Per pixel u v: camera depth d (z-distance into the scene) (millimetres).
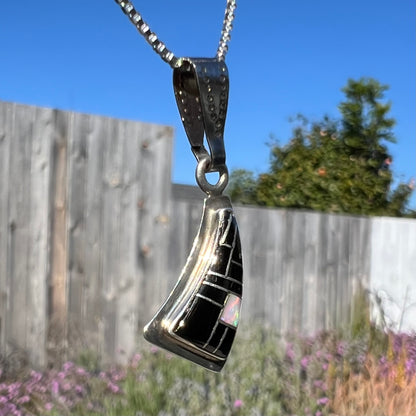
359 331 6145
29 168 4305
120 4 1164
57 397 4094
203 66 1192
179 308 1186
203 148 1272
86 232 4555
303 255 6043
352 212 7859
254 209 5738
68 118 4465
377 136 8227
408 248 6801
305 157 8078
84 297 4547
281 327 5855
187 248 5051
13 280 4238
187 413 4305
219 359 1214
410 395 5320
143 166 4805
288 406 4891
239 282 1242
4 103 4195
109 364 4605
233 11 1289
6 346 4191
